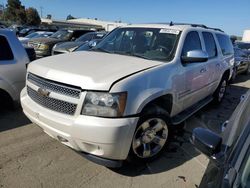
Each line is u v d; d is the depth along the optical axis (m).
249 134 1.63
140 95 2.98
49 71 3.18
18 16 59.12
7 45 4.63
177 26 4.36
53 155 3.55
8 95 4.75
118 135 2.77
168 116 3.46
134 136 3.02
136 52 4.05
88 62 3.47
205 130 2.01
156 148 3.48
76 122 2.80
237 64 10.29
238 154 1.58
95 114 2.78
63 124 2.88
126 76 3.00
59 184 2.97
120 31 4.69
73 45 10.06
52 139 4.00
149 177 3.21
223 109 6.17
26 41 11.80
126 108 2.84
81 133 2.79
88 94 2.81
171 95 3.61
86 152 2.96
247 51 12.59
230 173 1.53
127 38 4.41
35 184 2.96
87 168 3.30
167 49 3.92
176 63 3.75
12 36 4.74
